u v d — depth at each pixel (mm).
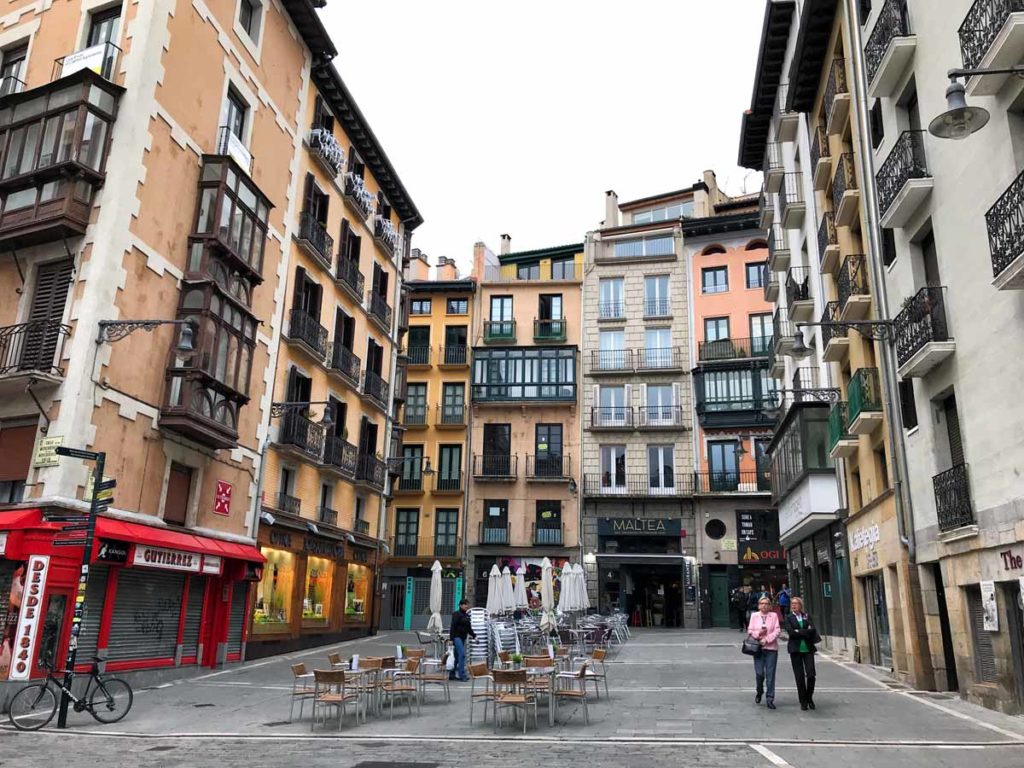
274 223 21547
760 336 37500
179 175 17047
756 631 12227
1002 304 11070
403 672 12562
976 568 11867
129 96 15805
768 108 29344
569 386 38875
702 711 11625
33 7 17938
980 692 11875
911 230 14336
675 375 38219
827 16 20109
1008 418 10914
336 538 25000
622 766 8188
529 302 41281
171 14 17078
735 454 36438
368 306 28969
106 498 11859
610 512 37000
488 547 37531
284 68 22578
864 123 16656
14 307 15180
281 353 22016
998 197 11148
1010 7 10047
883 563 16297
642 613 35844
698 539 35906
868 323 14414
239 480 19203
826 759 8438
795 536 25000
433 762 8500
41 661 12703
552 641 19453
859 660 18438
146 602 15656
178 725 11195
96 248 14812
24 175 15023
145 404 15656
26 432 14328
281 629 21375
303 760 8680
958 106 8148
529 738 9898
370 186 30344
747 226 38469
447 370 40844
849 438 18516
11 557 12922
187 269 17125
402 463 38719
